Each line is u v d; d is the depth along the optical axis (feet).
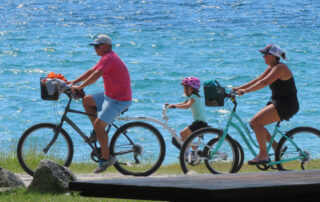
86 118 234.58
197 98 82.23
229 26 601.21
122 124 77.46
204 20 649.61
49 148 76.69
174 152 163.94
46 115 242.58
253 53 445.37
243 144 174.60
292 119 237.25
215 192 26.96
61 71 373.20
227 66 392.68
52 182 64.23
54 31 556.10
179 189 27.68
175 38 519.19
